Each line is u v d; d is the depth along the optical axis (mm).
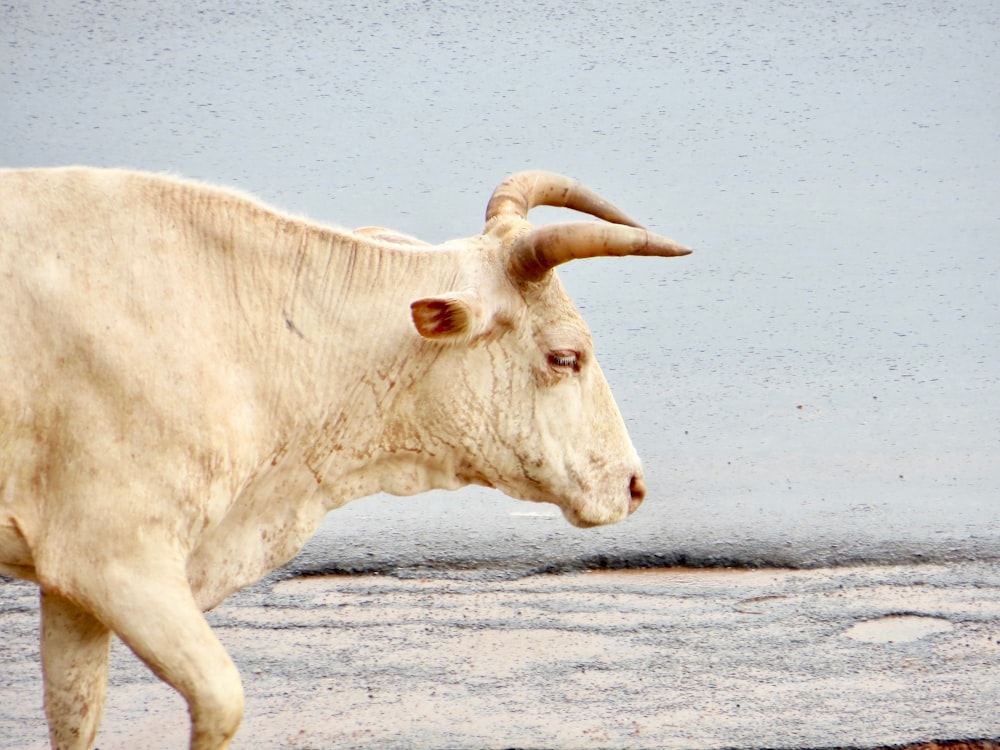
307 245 17969
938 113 47875
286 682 22000
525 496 19438
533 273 18188
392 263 18312
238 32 54406
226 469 16812
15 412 15883
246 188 41656
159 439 16203
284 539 18484
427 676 22156
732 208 42000
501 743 20359
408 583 25359
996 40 53094
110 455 16031
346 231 18406
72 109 47188
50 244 16297
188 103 48031
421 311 16984
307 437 18000
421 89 49438
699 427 31781
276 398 17594
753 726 20672
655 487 29078
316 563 26016
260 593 24875
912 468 29859
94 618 17812
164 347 16422
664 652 22797
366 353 18062
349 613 24203
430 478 19062
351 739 20516
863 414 32344
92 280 16297
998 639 23203
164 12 56375
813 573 25641
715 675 22109
